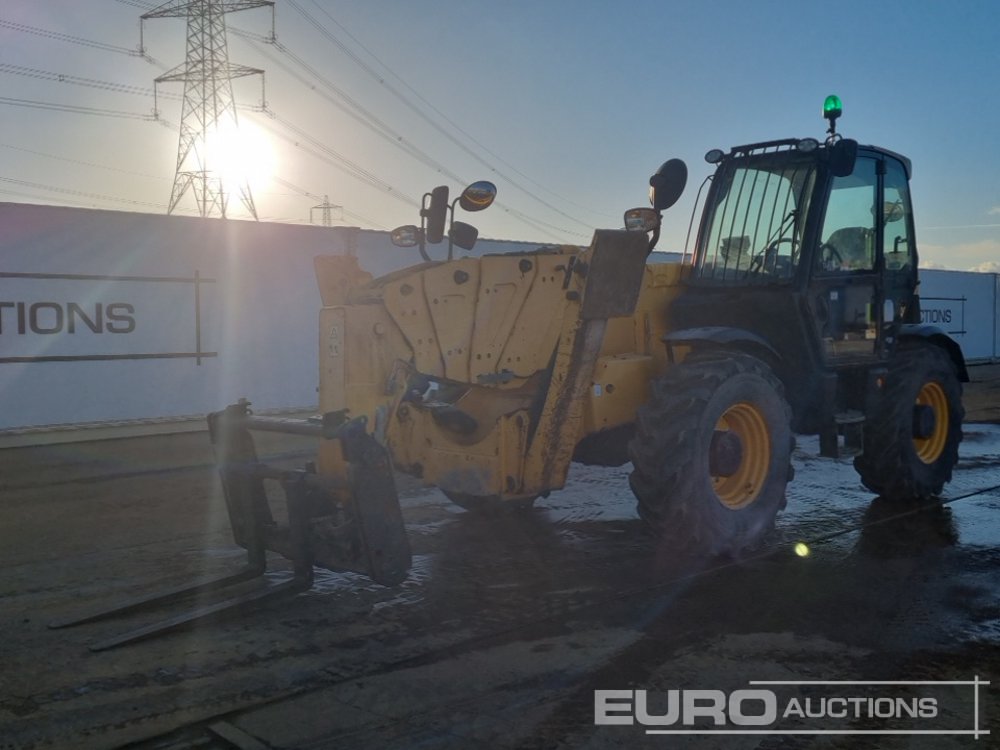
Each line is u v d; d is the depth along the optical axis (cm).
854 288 652
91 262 1080
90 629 432
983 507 695
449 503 707
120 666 388
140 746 321
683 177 555
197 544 587
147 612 455
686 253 661
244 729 332
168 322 1139
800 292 600
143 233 1118
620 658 397
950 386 730
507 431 529
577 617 448
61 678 376
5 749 318
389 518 447
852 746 324
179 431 1149
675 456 519
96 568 534
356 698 358
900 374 695
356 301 568
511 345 552
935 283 2283
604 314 536
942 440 735
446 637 421
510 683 372
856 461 708
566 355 531
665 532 525
